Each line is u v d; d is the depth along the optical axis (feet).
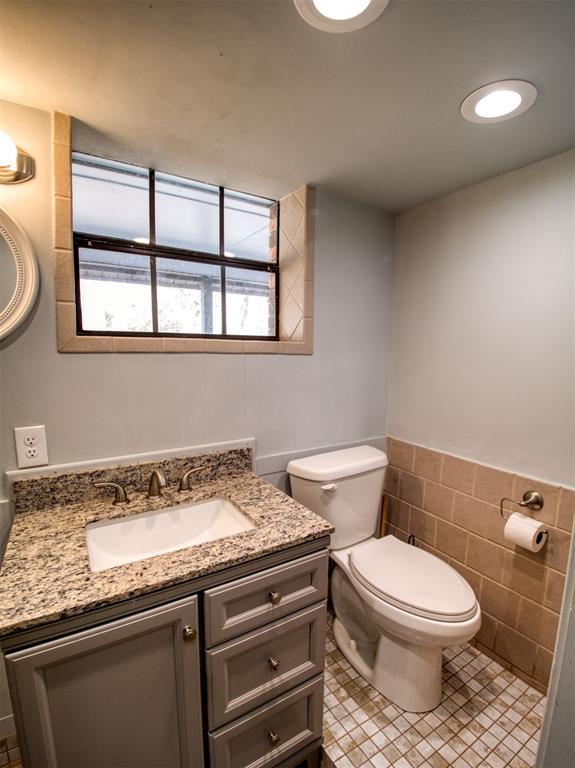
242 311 5.72
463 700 4.64
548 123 3.85
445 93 3.43
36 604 2.56
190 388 4.84
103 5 2.50
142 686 2.96
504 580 5.11
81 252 4.43
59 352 4.00
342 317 6.09
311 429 5.97
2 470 3.84
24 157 3.64
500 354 5.08
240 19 2.62
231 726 3.37
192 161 4.69
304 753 3.93
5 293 3.68
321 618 3.79
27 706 2.52
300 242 5.61
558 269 4.44
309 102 3.57
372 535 5.95
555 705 1.99
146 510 4.06
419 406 6.30
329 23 2.64
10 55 2.95
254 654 3.43
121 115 3.78
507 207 4.92
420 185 5.37
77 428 4.17
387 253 6.54
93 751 2.85
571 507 4.40
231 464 5.17
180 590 2.98
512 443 5.00
